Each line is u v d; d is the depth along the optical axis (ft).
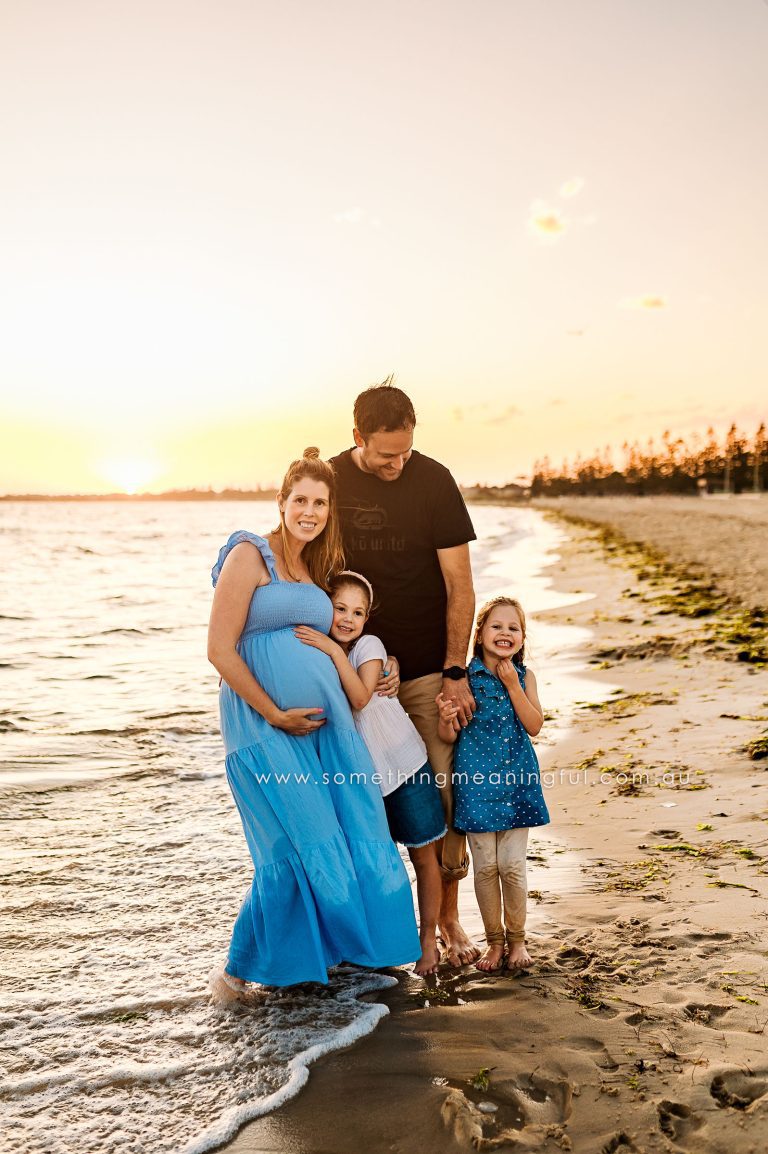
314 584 12.14
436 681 12.84
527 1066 9.36
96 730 26.89
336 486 12.28
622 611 49.44
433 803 12.11
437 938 12.99
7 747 24.85
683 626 41.68
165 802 19.90
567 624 46.09
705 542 107.65
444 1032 10.19
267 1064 9.75
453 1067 9.46
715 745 21.77
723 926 12.28
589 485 623.77
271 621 11.35
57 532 228.22
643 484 541.34
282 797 10.84
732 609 45.88
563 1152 8.05
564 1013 10.37
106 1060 9.92
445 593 12.89
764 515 179.63
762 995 10.44
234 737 11.18
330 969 12.07
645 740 22.80
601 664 34.50
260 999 11.22
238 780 11.12
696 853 15.12
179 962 12.25
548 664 35.22
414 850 12.28
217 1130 8.63
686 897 13.37
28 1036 10.42
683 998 10.48
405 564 12.66
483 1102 8.86
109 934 13.16
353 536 12.69
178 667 40.52
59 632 53.52
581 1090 8.88
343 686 11.62
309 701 11.19
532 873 14.87
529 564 96.22
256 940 10.85
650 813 17.43
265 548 11.40
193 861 16.12
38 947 12.77
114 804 19.77
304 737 11.24
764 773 19.24
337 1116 8.80
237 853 16.51
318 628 11.72
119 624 57.36
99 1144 8.52
